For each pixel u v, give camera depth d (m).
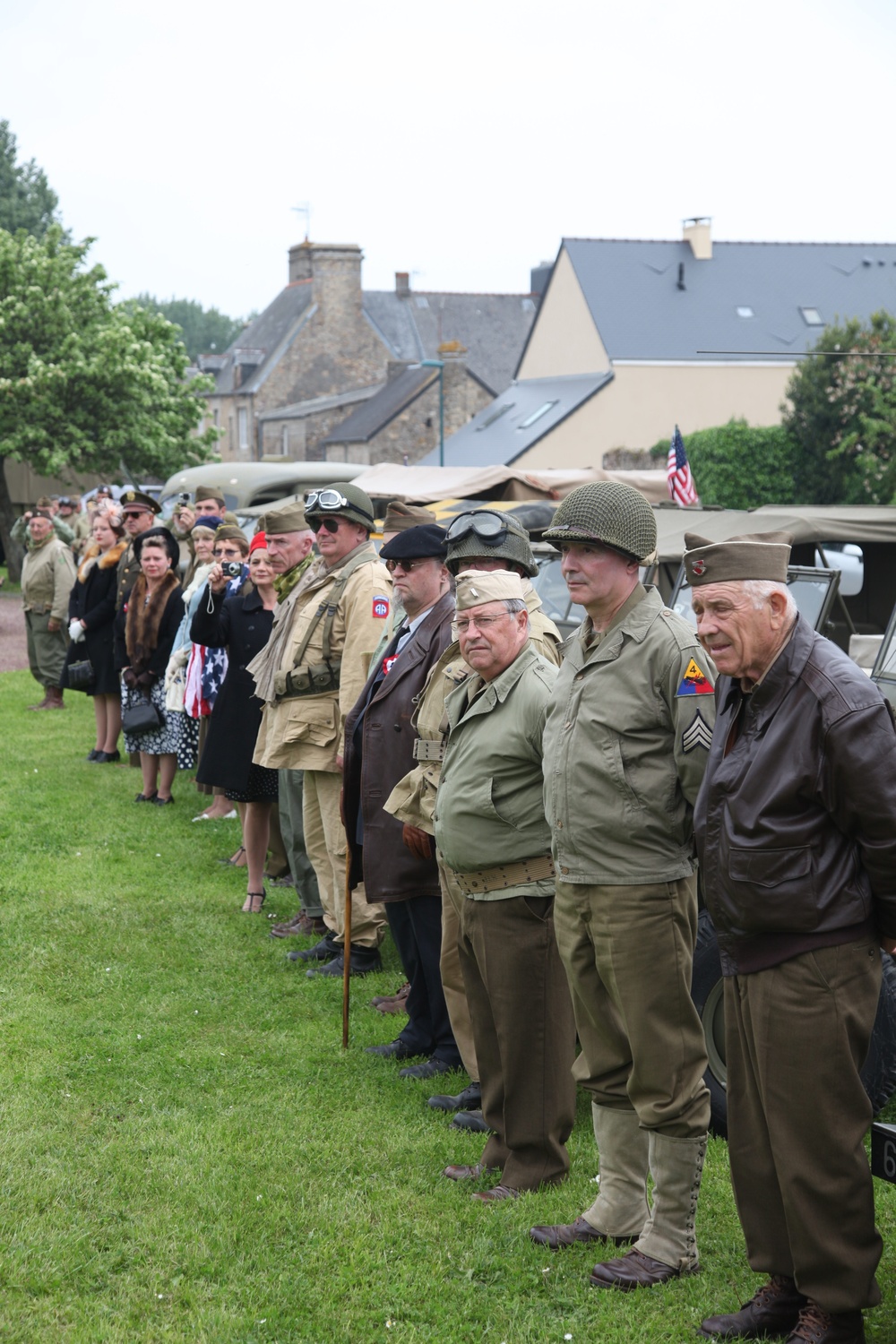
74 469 30.80
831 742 2.83
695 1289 3.37
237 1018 5.39
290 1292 3.40
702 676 3.21
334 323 56.62
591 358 37.97
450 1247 3.61
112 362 29.75
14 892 7.06
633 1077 3.41
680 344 37.41
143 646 9.05
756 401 37.59
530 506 10.29
